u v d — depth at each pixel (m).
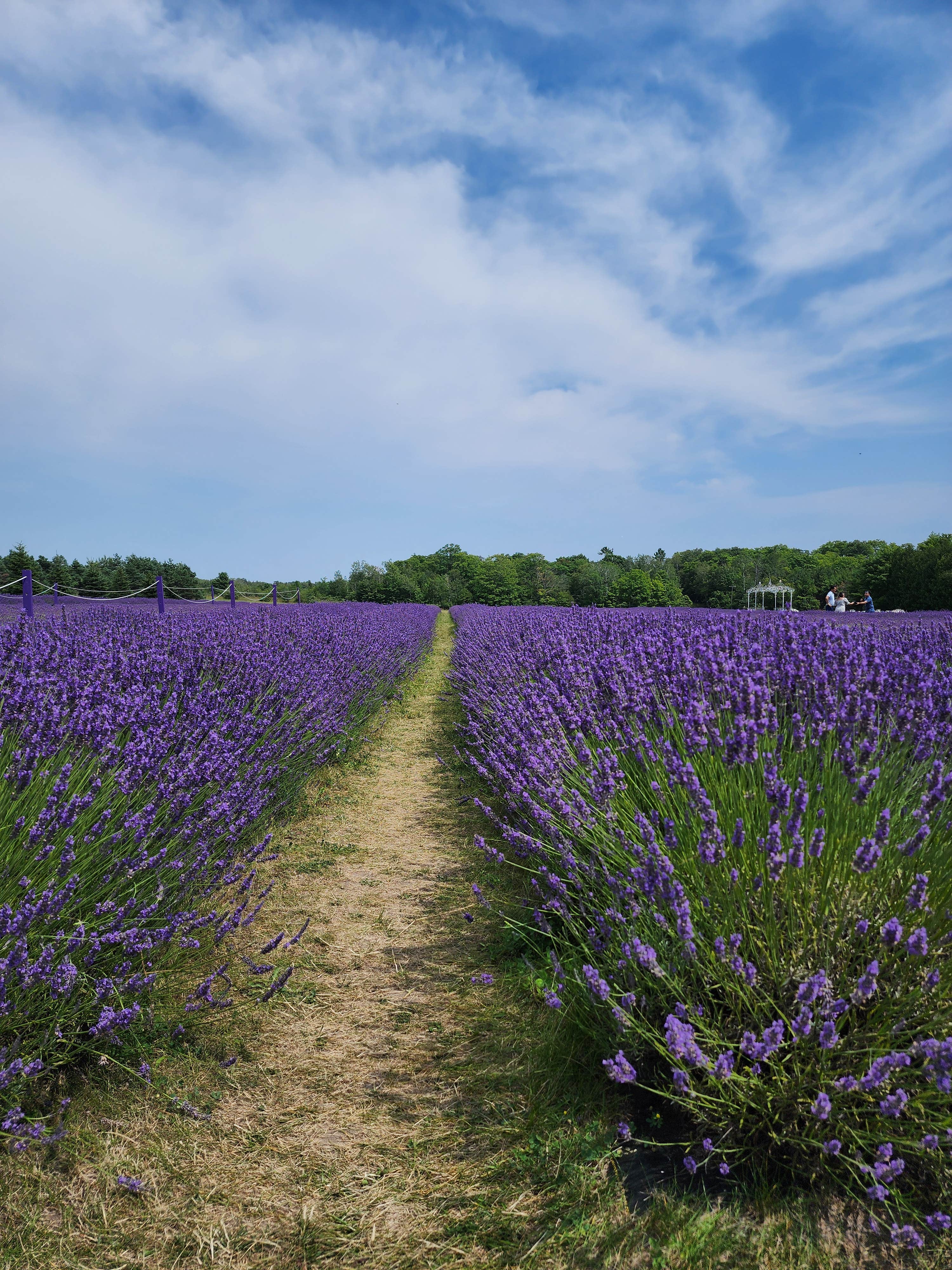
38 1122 1.72
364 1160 1.69
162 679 4.19
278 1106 1.87
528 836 2.89
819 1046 1.56
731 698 2.66
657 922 1.94
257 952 2.66
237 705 4.17
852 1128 1.50
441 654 16.58
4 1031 1.87
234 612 11.80
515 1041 2.10
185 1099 1.88
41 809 2.41
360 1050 2.11
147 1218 1.53
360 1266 1.42
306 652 6.64
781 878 1.86
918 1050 1.30
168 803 2.65
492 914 2.95
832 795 2.10
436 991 2.42
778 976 1.76
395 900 3.15
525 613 14.68
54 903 1.94
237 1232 1.50
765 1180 1.50
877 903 1.80
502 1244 1.44
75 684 3.36
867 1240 1.36
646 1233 1.42
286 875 3.43
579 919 2.54
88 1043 1.97
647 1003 1.82
